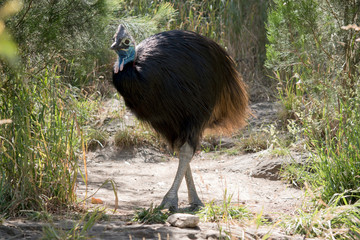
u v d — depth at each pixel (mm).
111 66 25953
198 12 29172
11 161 12312
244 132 22797
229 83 14906
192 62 13430
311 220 11641
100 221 11758
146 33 18828
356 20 17828
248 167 18750
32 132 12805
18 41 12078
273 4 29594
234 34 29547
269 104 25359
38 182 12555
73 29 13234
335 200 13000
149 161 21297
